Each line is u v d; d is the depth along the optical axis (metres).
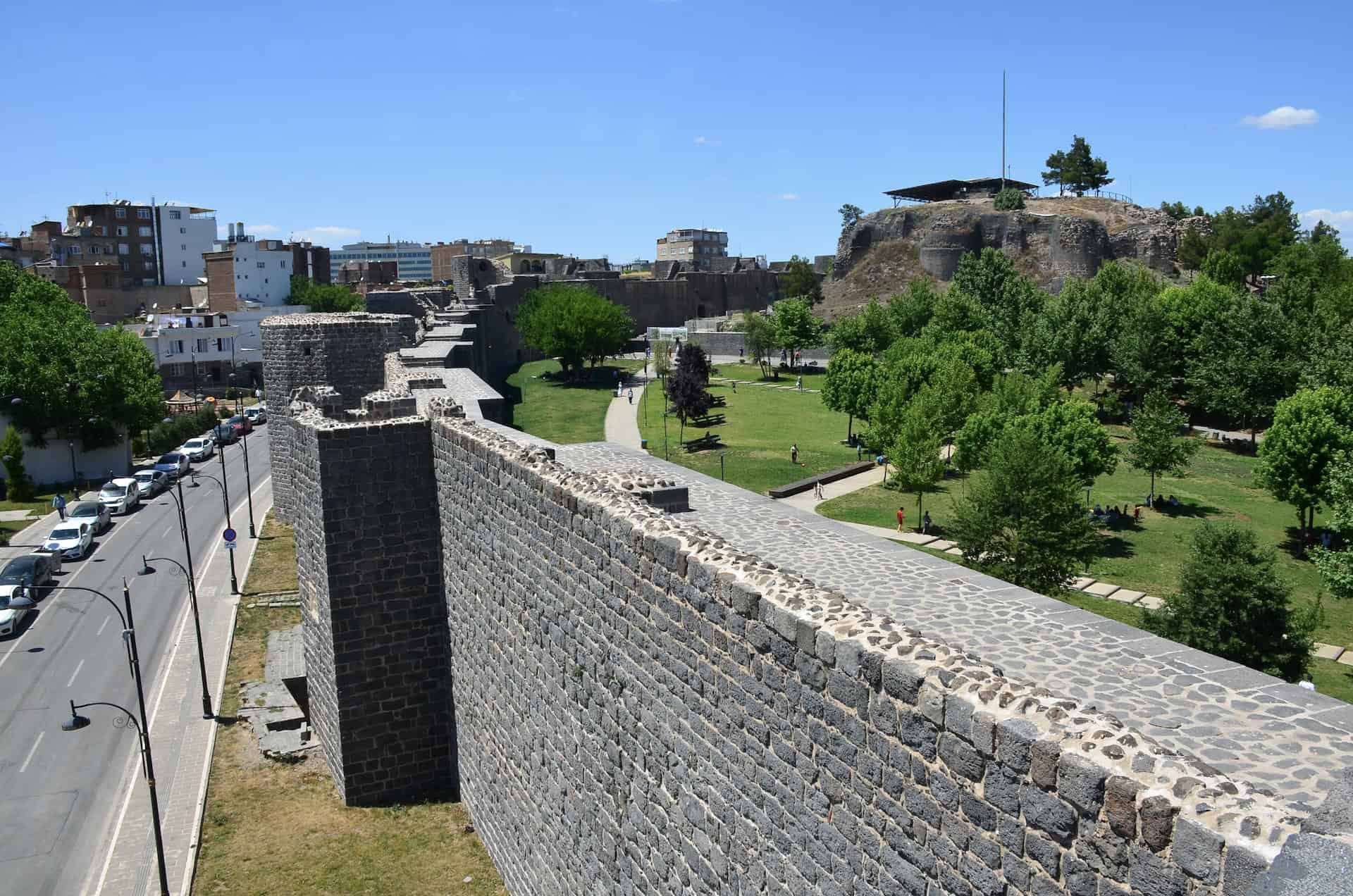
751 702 8.95
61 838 19.72
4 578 35.91
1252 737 7.51
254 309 110.81
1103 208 145.88
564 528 13.11
